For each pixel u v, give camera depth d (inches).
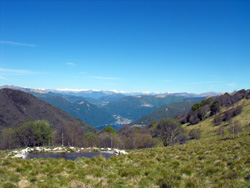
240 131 1982.0
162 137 2244.1
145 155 798.5
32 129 2274.9
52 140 2487.7
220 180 432.1
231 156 657.6
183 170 528.7
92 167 561.0
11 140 2314.2
